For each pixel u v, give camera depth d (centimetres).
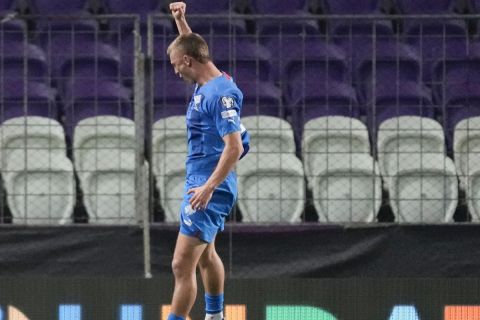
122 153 2894
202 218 2036
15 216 2850
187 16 2684
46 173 2853
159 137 2845
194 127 2056
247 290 2573
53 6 3444
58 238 2648
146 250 2620
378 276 2650
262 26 3155
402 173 2852
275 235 2666
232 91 2008
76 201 2884
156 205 2841
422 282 2589
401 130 2822
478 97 2964
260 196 2842
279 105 2898
